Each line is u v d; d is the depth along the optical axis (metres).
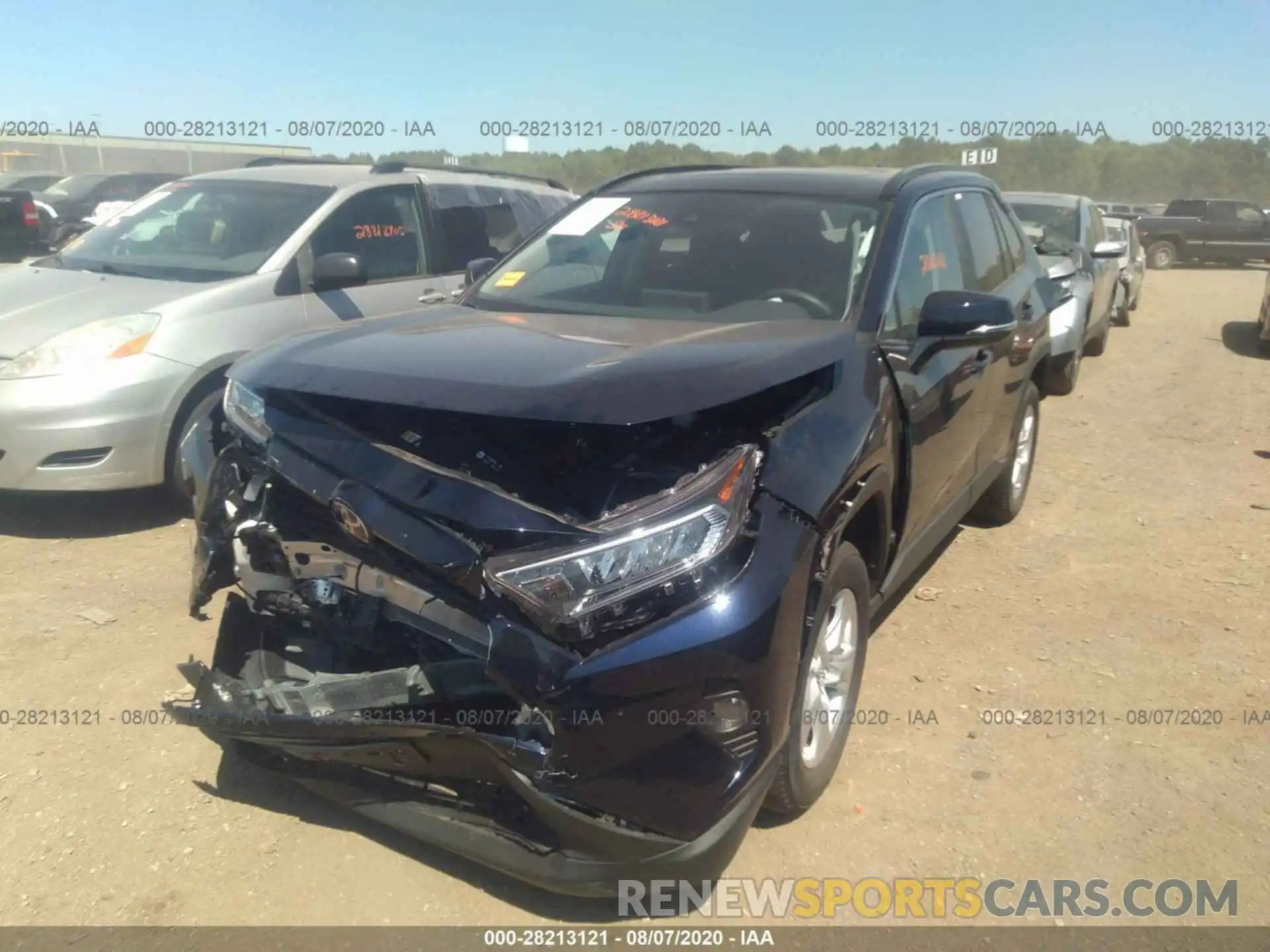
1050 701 3.89
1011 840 3.11
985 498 5.63
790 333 3.25
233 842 3.06
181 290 5.57
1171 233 27.22
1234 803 3.29
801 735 2.97
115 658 4.05
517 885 2.91
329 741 2.72
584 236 4.32
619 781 2.49
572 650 2.47
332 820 3.17
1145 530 5.77
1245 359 11.76
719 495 2.56
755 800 2.66
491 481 2.72
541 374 2.75
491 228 7.52
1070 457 7.33
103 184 21.42
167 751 3.48
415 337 3.22
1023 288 5.32
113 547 5.12
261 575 3.07
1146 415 8.71
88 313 5.30
